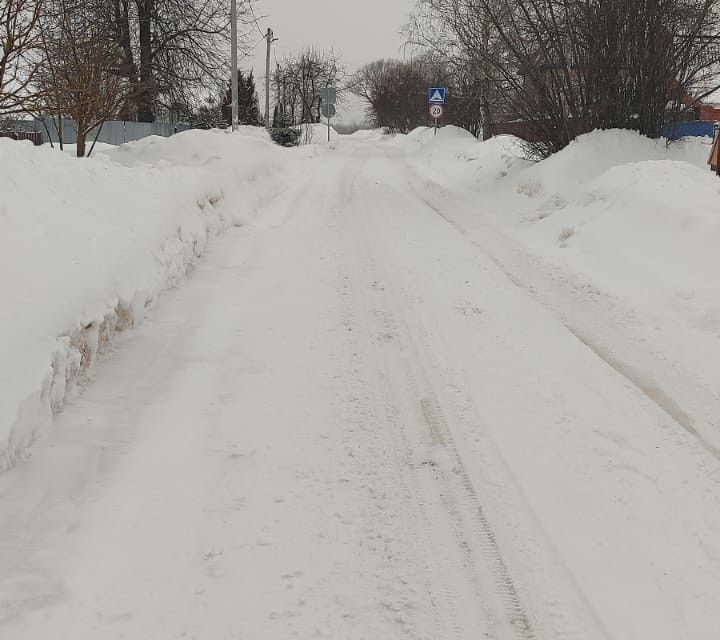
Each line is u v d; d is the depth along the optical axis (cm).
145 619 273
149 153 1538
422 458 400
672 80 1282
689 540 332
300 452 403
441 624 280
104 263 525
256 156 1650
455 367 527
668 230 809
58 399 408
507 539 331
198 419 434
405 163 2520
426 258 876
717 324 598
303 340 577
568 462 398
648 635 275
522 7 1339
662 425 443
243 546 320
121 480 361
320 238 991
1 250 432
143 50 2205
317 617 280
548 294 722
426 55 1948
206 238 885
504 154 1755
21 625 261
